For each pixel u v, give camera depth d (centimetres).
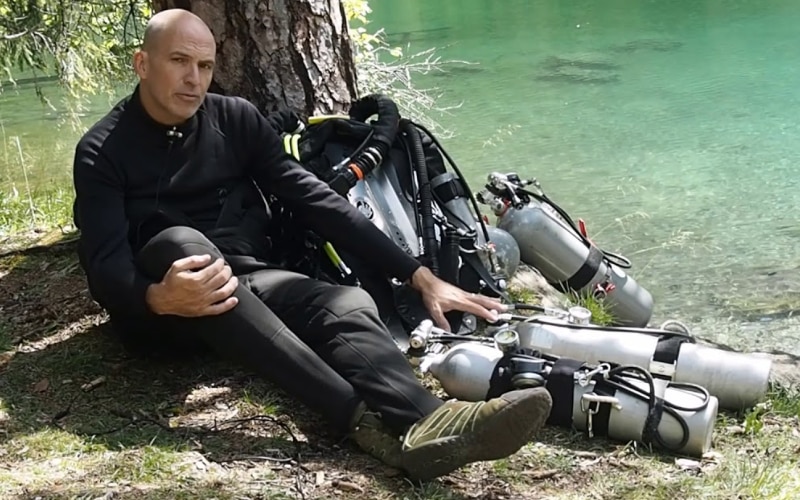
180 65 261
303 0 368
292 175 284
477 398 261
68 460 236
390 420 233
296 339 240
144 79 264
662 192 745
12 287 367
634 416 246
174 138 269
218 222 276
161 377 285
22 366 294
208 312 235
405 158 333
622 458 243
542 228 368
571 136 915
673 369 265
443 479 231
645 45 1342
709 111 991
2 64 727
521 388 254
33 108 1198
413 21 1652
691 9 1590
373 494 223
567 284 377
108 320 328
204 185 276
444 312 288
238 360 240
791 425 270
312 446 247
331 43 377
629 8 1638
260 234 285
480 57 1315
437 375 267
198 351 295
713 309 510
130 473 229
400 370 238
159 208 269
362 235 281
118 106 273
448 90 1118
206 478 227
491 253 325
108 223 256
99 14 688
